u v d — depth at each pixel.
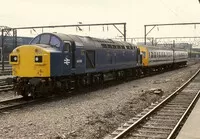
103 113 14.38
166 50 51.69
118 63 28.80
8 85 25.89
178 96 21.02
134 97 20.05
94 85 24.58
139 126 12.03
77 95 20.44
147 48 40.59
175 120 13.23
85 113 14.26
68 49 19.55
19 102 17.38
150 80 33.38
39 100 17.67
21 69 18.08
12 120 12.73
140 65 36.09
